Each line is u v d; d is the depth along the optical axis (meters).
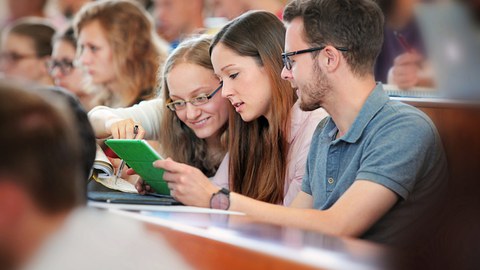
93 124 4.19
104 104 5.59
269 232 2.26
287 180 3.87
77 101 3.05
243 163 3.97
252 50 3.79
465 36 4.19
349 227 3.01
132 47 5.48
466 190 3.28
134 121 4.18
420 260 3.16
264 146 3.90
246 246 1.98
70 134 1.76
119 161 4.16
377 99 3.24
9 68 6.91
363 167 3.11
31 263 1.77
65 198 1.76
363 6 3.27
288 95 3.83
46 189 1.73
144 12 5.60
